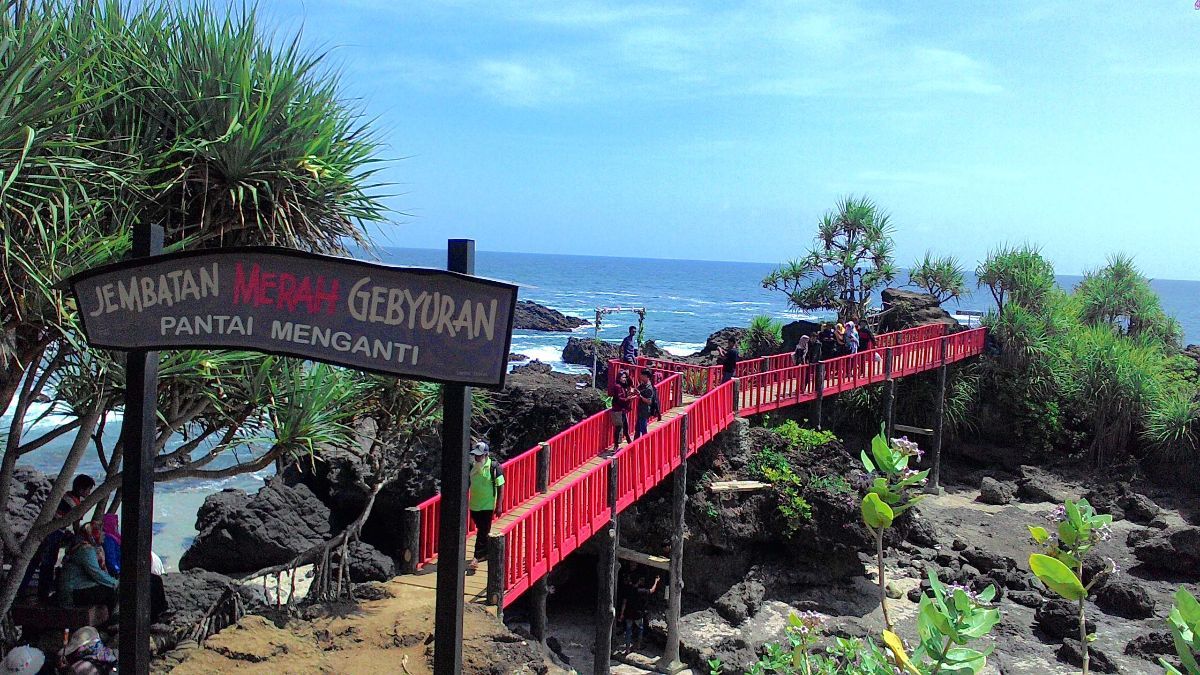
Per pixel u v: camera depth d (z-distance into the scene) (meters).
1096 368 32.72
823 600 21.72
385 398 12.00
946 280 38.78
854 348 27.67
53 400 9.40
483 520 14.38
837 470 23.25
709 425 20.48
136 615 6.17
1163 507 29.83
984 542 25.61
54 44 8.78
